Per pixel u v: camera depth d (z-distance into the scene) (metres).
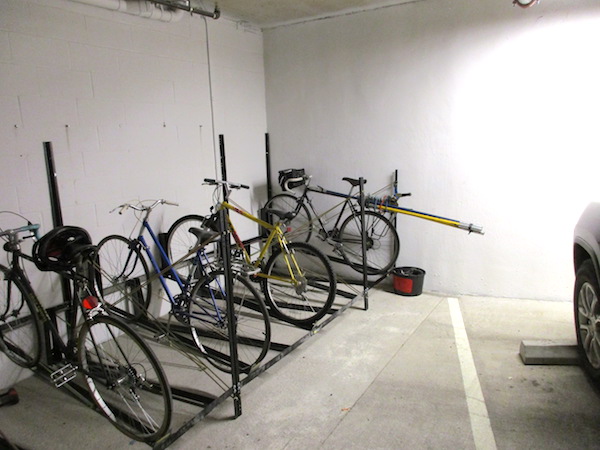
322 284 3.76
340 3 3.53
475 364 2.59
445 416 2.12
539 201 3.35
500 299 3.60
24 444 2.04
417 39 3.52
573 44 3.05
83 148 2.85
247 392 2.39
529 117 3.26
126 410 2.24
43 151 2.64
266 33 4.25
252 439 2.01
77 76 2.77
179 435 1.92
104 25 2.89
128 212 3.18
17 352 2.59
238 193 4.18
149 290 3.21
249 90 4.20
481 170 3.49
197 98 3.64
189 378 2.55
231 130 4.03
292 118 4.29
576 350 2.52
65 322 2.69
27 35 2.50
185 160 3.59
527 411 2.13
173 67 3.40
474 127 3.45
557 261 3.38
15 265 2.40
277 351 2.82
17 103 2.49
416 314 3.37
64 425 2.18
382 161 3.88
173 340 2.97
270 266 3.21
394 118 3.75
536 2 3.04
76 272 2.18
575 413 2.10
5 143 2.46
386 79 3.72
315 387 2.42
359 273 4.20
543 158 3.28
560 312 3.26
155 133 3.32
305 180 4.09
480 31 3.29
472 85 3.39
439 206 3.70
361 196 3.38
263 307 2.45
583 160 3.17
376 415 2.15
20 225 2.57
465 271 3.70
